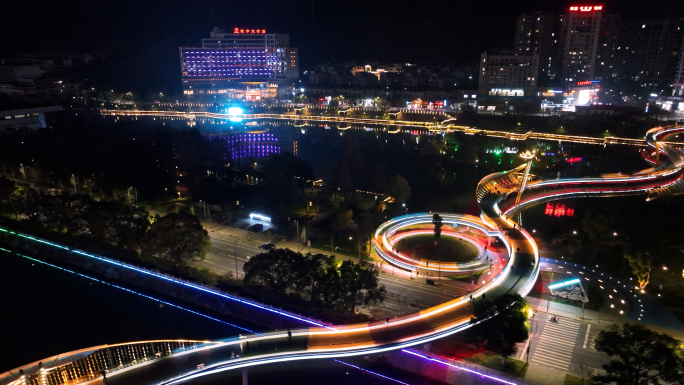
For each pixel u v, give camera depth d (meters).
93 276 161.00
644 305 141.75
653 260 149.50
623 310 139.50
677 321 133.62
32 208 190.50
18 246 179.88
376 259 175.50
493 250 179.12
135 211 181.50
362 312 140.12
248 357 114.25
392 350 115.75
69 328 133.75
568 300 145.25
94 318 138.75
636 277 157.00
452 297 149.00
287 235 197.00
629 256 149.25
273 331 124.12
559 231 190.25
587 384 109.12
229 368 112.12
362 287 133.88
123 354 115.31
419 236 195.88
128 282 157.00
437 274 163.25
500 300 119.62
